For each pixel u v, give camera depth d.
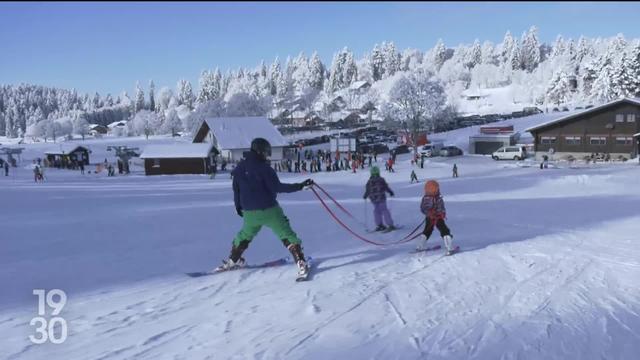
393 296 5.41
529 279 6.12
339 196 25.59
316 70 198.12
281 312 4.91
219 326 4.54
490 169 46.12
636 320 4.66
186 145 55.53
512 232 10.09
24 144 128.25
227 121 66.69
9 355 3.94
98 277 6.44
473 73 181.75
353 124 116.88
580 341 4.15
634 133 53.19
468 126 87.81
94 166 68.31
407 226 11.03
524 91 143.62
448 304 5.14
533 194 25.50
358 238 9.40
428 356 3.85
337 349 4.00
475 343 4.11
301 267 6.13
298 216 14.22
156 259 7.67
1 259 7.79
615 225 11.38
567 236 9.42
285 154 68.19
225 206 18.98
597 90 86.94
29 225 12.90
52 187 34.84
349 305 5.11
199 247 8.77
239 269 6.73
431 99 76.06
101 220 14.02
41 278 6.41
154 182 41.59
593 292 5.57
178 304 5.22
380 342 4.14
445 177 40.19
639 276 6.23
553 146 57.28
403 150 71.56
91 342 4.20
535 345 4.06
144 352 3.98
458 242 8.77
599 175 34.81
